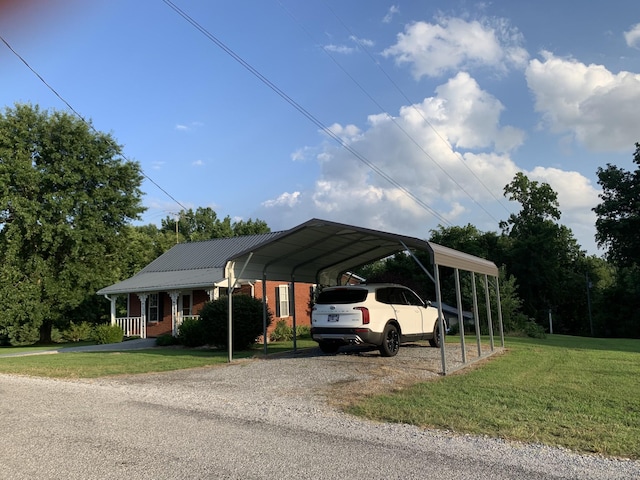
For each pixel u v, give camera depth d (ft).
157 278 86.89
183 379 33.40
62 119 88.94
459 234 133.28
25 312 87.15
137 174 98.89
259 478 14.28
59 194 87.66
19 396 27.58
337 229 40.68
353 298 40.86
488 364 37.73
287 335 74.64
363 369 34.47
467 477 14.32
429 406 23.15
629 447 17.01
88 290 95.09
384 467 15.17
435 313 49.44
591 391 26.66
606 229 135.85
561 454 16.43
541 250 134.72
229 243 95.55
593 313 152.46
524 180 162.71
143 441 18.03
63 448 17.21
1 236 85.71
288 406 23.99
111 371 38.09
